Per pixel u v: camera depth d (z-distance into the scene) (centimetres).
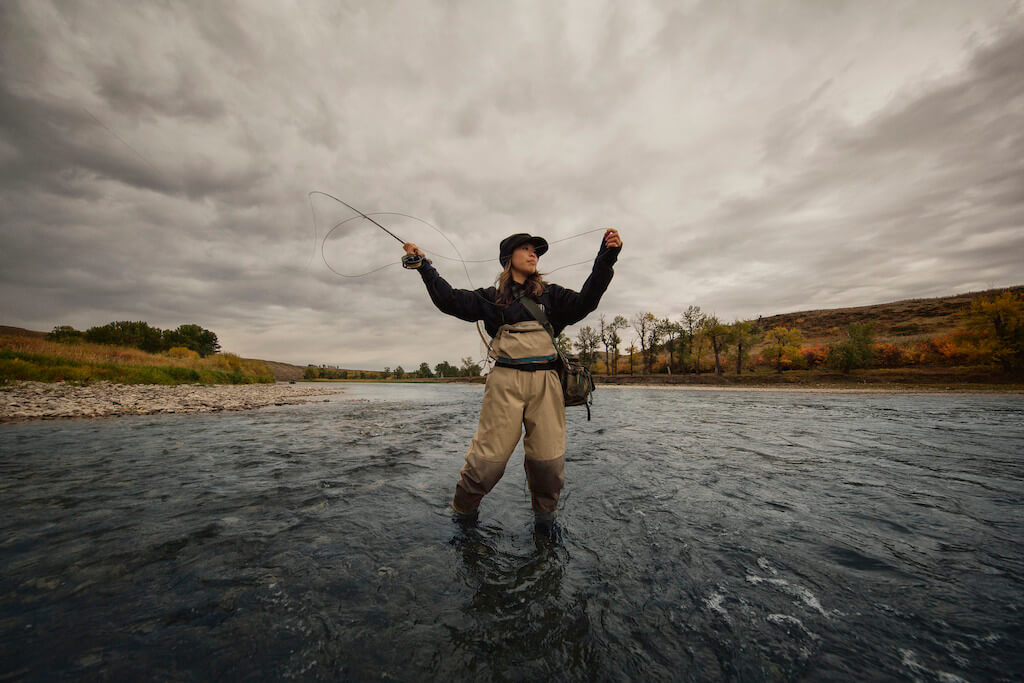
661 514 250
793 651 124
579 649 127
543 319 232
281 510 257
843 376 4156
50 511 249
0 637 124
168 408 1046
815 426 760
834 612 145
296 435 619
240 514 248
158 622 135
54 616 137
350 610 146
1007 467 387
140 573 170
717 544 204
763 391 3344
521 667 118
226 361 3388
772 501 276
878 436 613
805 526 229
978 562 183
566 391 229
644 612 146
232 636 129
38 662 113
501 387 224
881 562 184
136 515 244
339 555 191
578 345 6272
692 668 118
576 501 276
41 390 1209
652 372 6056
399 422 833
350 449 491
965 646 125
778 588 162
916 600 152
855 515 248
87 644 122
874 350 4903
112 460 407
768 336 5628
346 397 2205
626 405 1531
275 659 119
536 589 161
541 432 222
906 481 331
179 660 117
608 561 186
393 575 171
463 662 120
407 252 231
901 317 8275
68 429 652
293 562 183
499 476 228
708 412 1152
